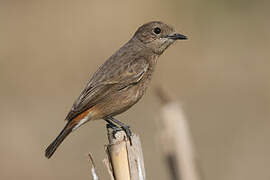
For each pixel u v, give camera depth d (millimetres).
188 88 18797
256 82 18625
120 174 7660
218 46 20141
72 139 15602
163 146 9117
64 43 19953
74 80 18984
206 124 16781
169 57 19844
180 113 9133
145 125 16250
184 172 8961
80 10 21219
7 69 19250
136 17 20703
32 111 17672
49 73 19188
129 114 16828
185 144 9039
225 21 20938
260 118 17094
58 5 21594
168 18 20766
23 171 15211
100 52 19703
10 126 16953
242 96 18125
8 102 18172
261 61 19422
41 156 15602
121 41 19969
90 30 20344
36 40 20141
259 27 20625
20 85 18844
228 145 15688
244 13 21141
